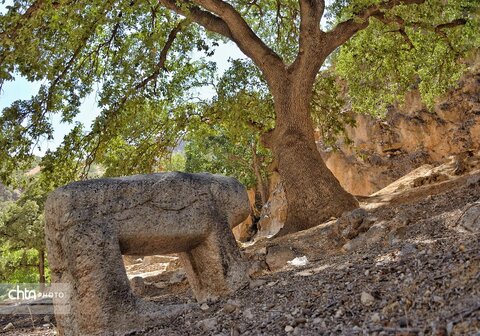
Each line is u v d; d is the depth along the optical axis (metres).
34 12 13.20
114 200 5.71
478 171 12.16
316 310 4.80
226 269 6.30
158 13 17.06
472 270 4.37
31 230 31.75
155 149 17.88
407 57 18.73
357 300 4.74
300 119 14.11
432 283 4.47
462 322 3.51
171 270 11.62
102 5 12.91
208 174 6.68
